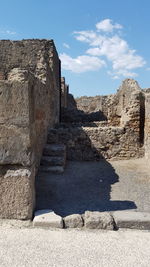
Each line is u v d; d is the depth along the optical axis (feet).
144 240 12.60
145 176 24.27
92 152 31.22
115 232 13.39
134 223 13.87
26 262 10.43
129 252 11.43
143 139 32.07
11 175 14.03
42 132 26.27
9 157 14.02
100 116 57.31
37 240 12.25
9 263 10.34
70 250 11.45
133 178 23.63
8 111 13.91
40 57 35.35
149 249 11.75
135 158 31.45
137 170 26.43
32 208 14.53
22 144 14.03
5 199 14.07
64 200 17.75
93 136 31.24
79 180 22.70
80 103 80.07
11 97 13.84
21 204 14.02
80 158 31.14
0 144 14.01
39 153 24.50
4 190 14.08
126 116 33.35
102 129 31.27
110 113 44.52
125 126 31.58
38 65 33.91
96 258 10.88
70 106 80.28
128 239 12.66
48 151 26.94
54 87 40.34
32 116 15.37
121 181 22.70
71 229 13.55
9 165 14.21
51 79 36.24
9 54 35.94
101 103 61.52
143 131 32.14
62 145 29.40
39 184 21.01
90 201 17.66
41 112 25.05
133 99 31.58
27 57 35.60
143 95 32.19
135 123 31.48
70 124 43.78
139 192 19.81
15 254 11.00
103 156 31.27
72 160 31.04
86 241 12.31
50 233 13.00
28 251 11.27
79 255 11.07
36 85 21.38
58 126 41.24
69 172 25.22
